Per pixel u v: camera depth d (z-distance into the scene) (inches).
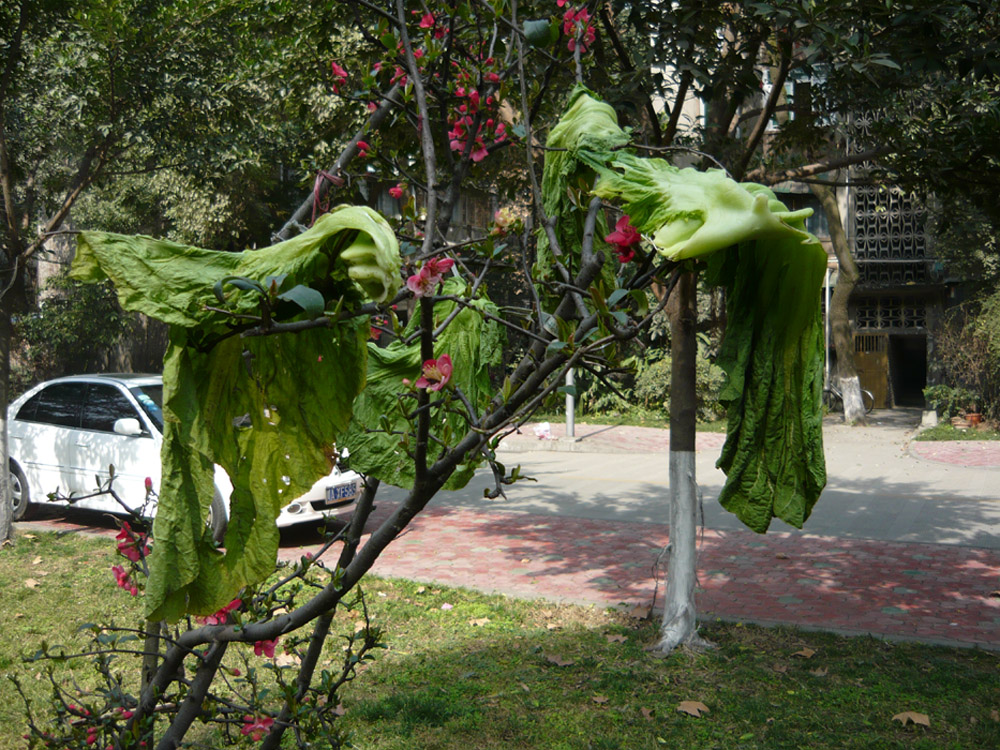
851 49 173.3
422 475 67.4
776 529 387.2
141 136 326.3
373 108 104.9
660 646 228.7
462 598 275.6
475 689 203.0
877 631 243.8
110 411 367.9
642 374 816.3
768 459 65.3
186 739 170.7
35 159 427.8
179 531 56.1
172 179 690.2
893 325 938.7
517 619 254.7
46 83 358.6
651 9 190.5
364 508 88.7
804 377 64.2
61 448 371.9
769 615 259.4
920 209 791.1
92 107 333.1
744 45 193.9
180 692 94.7
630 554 337.7
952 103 238.2
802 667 216.1
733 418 66.4
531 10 112.2
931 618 256.4
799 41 192.7
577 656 224.1
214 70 335.3
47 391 389.4
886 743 174.7
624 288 70.0
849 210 899.4
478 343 88.9
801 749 173.2
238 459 61.7
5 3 300.7
